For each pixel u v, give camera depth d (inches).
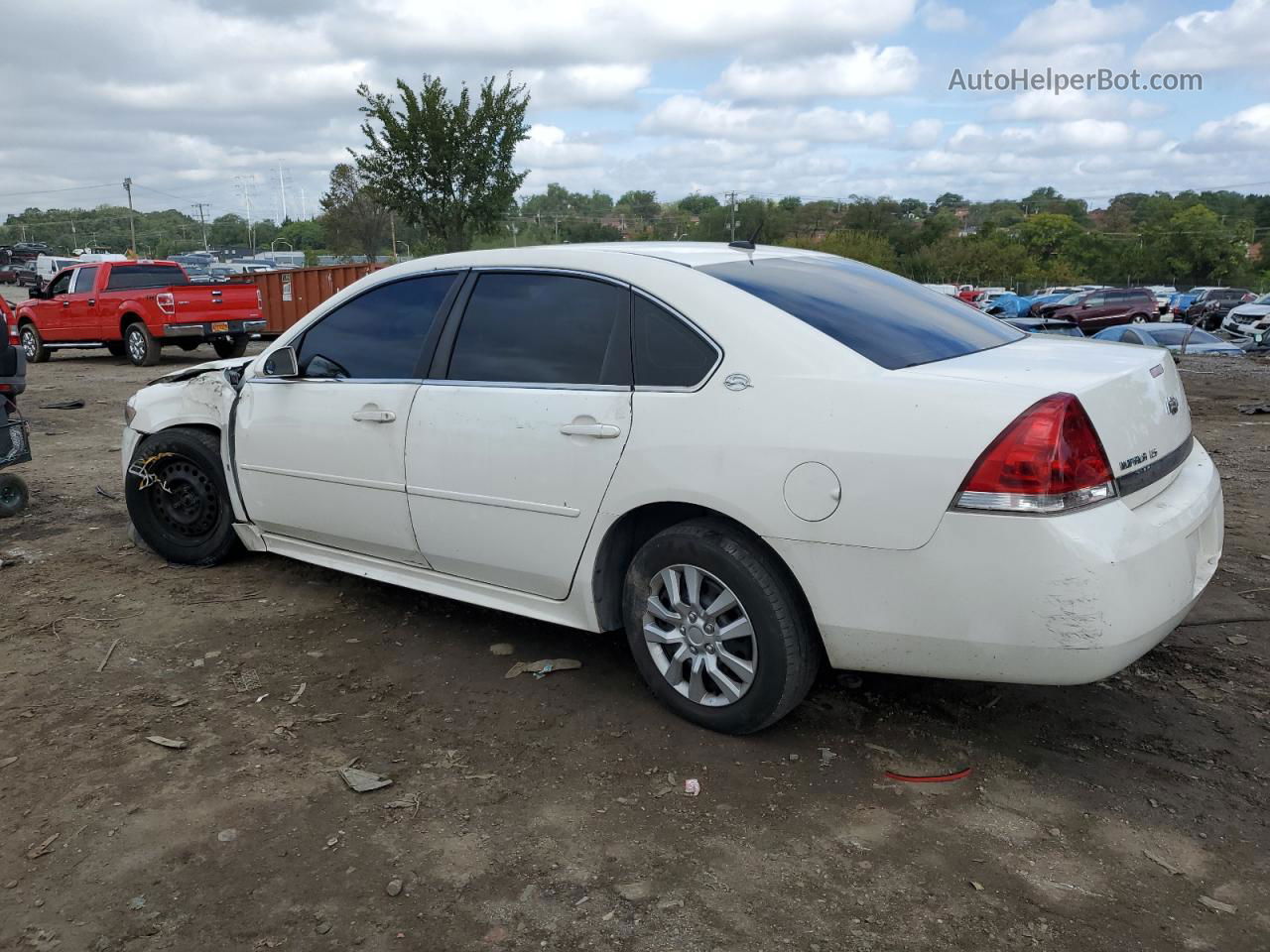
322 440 167.3
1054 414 104.6
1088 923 95.2
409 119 932.0
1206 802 115.0
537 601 147.6
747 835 109.7
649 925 95.7
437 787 120.3
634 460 128.6
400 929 95.7
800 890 100.5
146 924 96.7
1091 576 102.8
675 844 108.3
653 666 135.7
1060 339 150.9
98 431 397.7
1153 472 117.0
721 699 129.7
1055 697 141.4
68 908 99.1
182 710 140.8
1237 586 185.3
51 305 695.7
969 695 142.3
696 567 127.4
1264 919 95.5
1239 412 463.8
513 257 150.0
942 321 141.3
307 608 180.9
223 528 196.7
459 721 137.1
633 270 135.8
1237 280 3570.4
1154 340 869.8
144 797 118.4
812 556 116.2
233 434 185.6
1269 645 158.4
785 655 121.5
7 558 211.6
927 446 108.3
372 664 156.1
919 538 109.0
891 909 97.4
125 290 684.7
